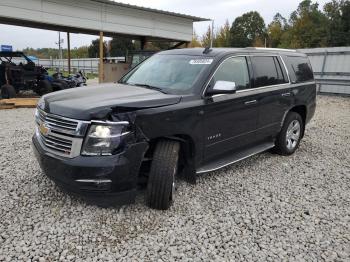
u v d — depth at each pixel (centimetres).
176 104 400
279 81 602
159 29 1873
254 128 543
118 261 308
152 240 342
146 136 367
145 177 406
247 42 6819
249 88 528
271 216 404
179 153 439
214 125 455
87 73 4325
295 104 638
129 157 354
